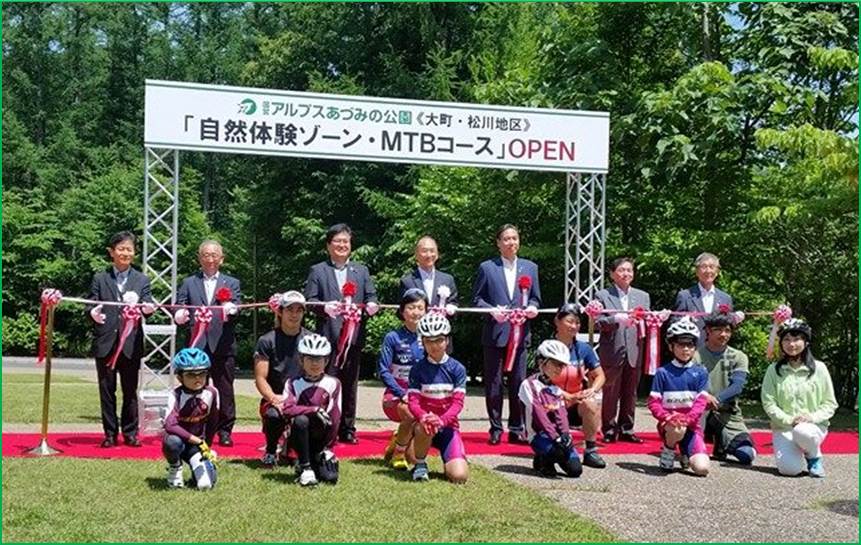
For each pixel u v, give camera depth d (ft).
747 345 45.52
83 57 117.91
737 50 43.68
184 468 19.16
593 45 44.55
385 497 17.17
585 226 44.88
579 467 19.85
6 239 93.56
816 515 16.89
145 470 19.16
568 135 30.07
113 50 119.55
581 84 43.19
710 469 21.42
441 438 19.17
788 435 20.88
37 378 50.39
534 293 25.67
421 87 69.31
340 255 24.76
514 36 66.18
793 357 21.33
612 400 25.27
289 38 83.35
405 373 21.40
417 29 74.69
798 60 40.16
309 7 80.23
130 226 96.02
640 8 45.98
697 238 41.22
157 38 121.08
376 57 76.64
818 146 31.86
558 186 50.06
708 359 23.18
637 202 45.96
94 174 105.91
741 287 45.32
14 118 105.19
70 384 44.78
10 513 15.35
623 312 25.13
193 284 24.31
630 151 42.68
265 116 27.40
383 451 22.90
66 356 93.71
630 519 16.20
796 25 38.83
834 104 40.09
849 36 39.83
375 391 47.98
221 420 23.45
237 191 92.94
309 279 24.73
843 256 40.06
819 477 20.62
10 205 94.63
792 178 40.37
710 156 41.27
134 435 22.89
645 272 46.65
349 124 28.14
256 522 15.15
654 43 48.32
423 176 60.95
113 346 22.61
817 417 20.85
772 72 39.14
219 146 27.07
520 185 49.90
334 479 18.29
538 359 20.74
